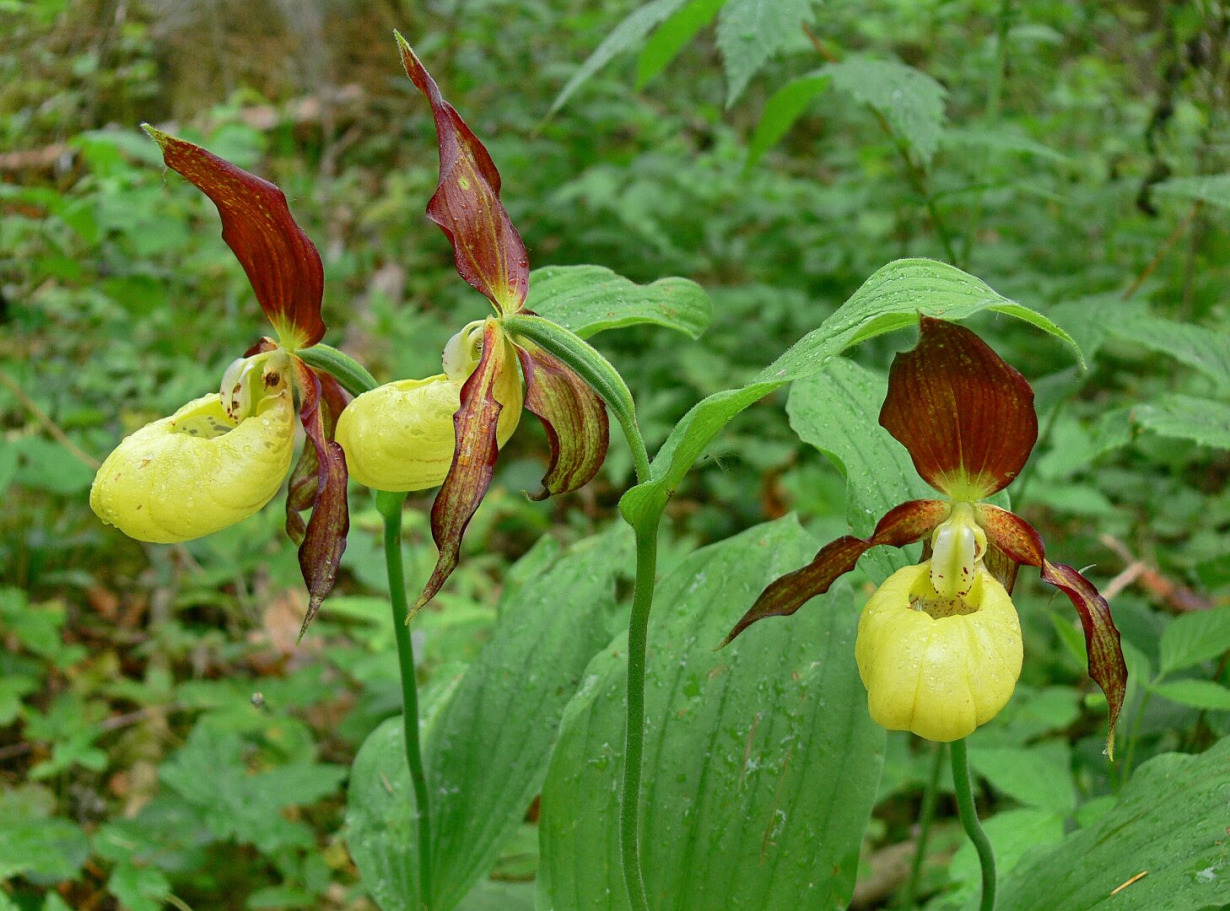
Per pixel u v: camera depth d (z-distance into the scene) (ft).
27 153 2.01
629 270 2.32
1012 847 0.97
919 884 1.25
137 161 2.21
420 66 0.71
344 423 0.76
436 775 1.04
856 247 2.28
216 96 2.76
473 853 1.00
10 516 1.61
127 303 1.78
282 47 2.90
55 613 1.42
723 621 0.94
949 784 1.27
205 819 1.12
